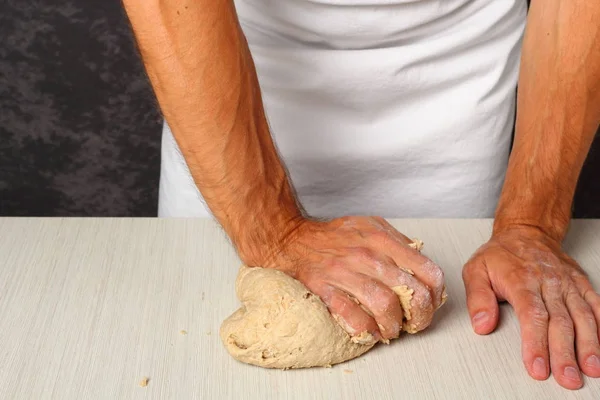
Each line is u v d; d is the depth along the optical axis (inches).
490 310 37.6
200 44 35.0
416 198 48.4
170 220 44.0
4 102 69.7
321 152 46.6
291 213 39.3
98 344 36.5
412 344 36.9
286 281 36.4
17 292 39.0
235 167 37.3
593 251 42.2
